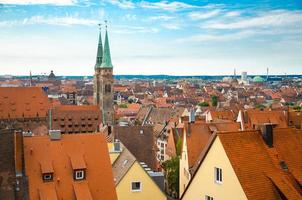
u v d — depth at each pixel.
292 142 40.53
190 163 74.69
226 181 37.88
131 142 88.00
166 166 86.69
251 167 36.88
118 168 60.66
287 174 37.19
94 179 48.97
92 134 52.53
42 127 157.12
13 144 43.00
